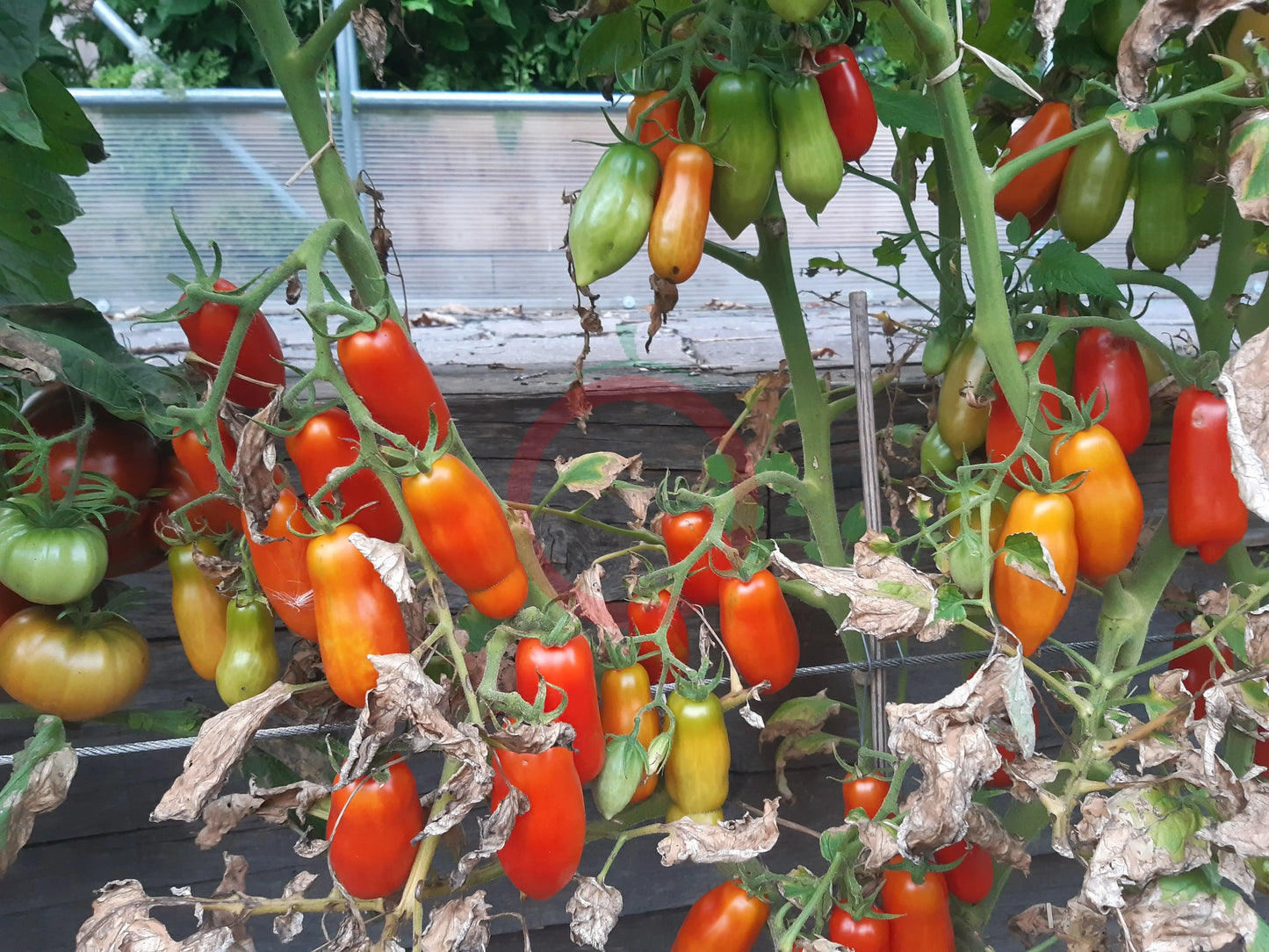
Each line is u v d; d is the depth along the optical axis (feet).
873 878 2.01
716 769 1.95
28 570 1.80
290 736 2.03
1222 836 1.70
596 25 2.21
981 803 2.04
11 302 2.05
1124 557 1.87
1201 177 2.27
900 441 2.64
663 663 1.91
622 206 1.80
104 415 2.03
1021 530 1.81
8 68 1.73
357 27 1.76
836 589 1.82
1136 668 1.92
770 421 2.52
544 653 1.73
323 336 1.59
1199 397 1.89
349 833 1.65
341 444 1.67
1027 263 3.92
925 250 2.40
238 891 1.80
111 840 2.49
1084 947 1.92
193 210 4.76
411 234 4.88
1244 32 1.89
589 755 1.80
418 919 1.65
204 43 9.94
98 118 4.52
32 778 1.83
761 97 1.83
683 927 2.08
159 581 2.43
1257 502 1.57
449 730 1.55
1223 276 2.21
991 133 2.56
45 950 2.50
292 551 1.72
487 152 4.79
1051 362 2.11
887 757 1.93
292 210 4.87
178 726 2.13
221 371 1.59
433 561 1.69
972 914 2.41
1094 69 2.03
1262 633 1.73
